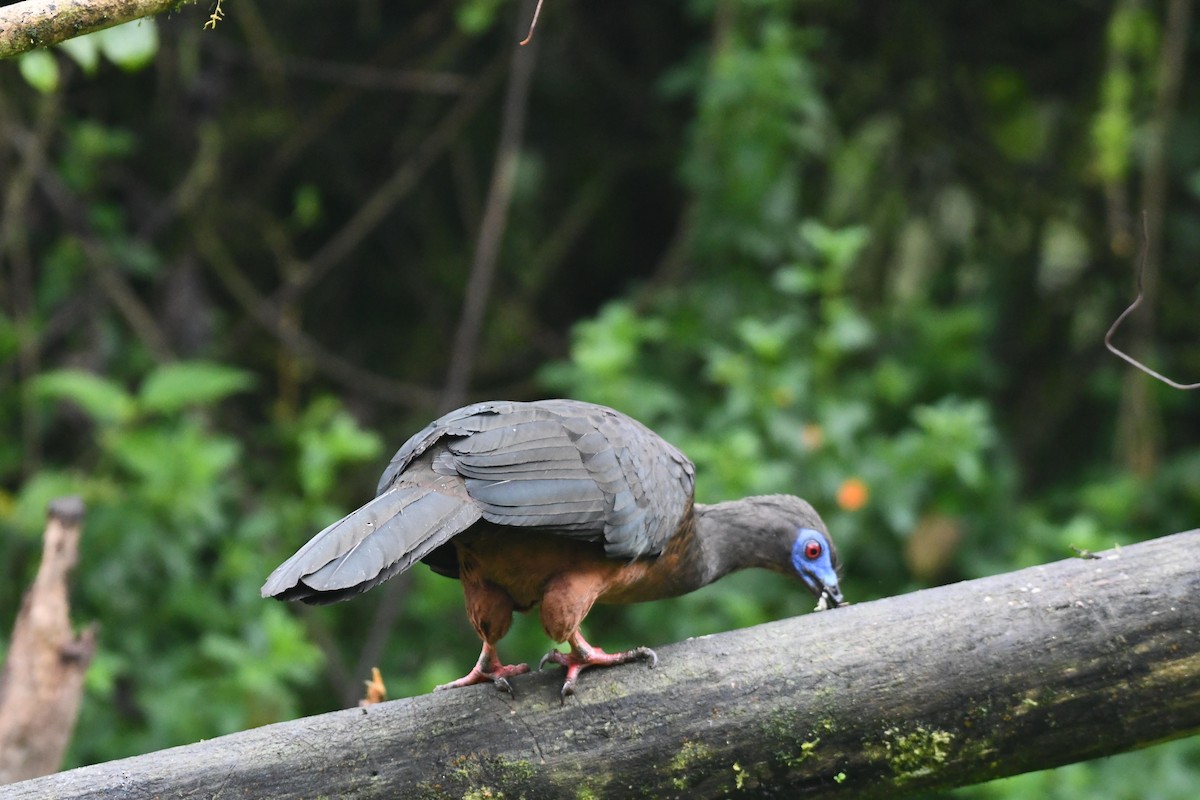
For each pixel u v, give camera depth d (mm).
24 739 7199
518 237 15625
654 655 5605
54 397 13445
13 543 11945
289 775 5371
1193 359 14867
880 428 13234
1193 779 10688
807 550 7371
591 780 5461
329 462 12273
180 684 10914
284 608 12258
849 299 13883
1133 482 12883
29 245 14062
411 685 11992
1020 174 15352
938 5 15461
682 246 13578
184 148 14281
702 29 15734
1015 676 5477
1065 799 10383
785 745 5496
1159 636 5461
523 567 5828
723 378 11641
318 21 15438
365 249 15945
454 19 15531
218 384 11703
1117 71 12656
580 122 16000
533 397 15734
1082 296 15359
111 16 5168
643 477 6109
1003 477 12734
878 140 15438
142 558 11539
